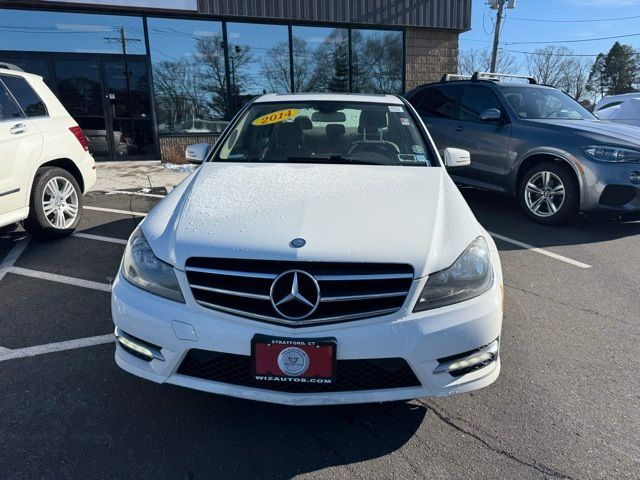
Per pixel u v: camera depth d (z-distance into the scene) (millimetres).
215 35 10391
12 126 4480
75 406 2430
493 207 6570
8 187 4348
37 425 2291
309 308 2023
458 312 2107
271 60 10883
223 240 2146
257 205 2436
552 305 3637
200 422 2328
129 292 2229
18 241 5020
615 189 5113
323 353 2002
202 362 2129
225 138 3549
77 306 3549
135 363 2240
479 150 6230
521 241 5148
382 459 2113
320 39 11125
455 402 2492
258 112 3771
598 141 5199
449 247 2209
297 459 2111
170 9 9734
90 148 10320
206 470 2047
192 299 2102
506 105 6039
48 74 9695
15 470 2021
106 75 10016
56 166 5102
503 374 2740
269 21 10633
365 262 2045
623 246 4988
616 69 63750
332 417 2375
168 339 2111
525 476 2020
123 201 6824
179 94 10453
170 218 2436
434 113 6988
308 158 3357
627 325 3330
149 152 10602
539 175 5645
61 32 9586
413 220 2318
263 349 2016
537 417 2383
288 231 2180
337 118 3664
